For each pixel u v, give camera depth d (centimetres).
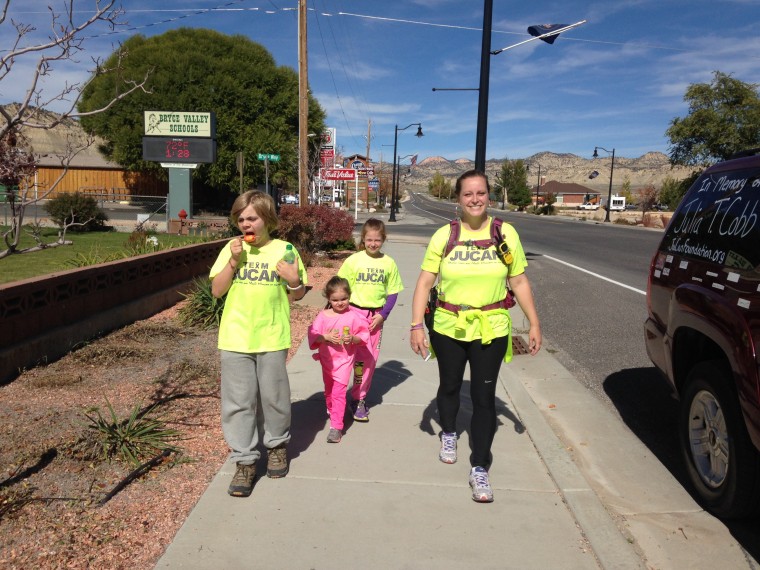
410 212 7356
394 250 1992
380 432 448
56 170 3916
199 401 493
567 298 1121
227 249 347
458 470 387
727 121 4134
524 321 903
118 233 2011
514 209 10612
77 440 402
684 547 319
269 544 300
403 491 358
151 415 455
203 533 307
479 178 350
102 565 280
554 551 303
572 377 624
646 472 409
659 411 528
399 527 320
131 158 3550
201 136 2353
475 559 294
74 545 294
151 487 354
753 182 352
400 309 948
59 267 1125
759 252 314
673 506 363
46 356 579
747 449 313
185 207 2377
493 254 352
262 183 3897
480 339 358
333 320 417
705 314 350
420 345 376
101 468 373
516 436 450
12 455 381
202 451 403
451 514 334
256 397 359
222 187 3778
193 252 991
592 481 395
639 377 628
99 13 248
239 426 347
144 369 573
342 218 1638
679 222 436
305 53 1853
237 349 342
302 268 358
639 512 355
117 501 337
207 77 3528
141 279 803
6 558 282
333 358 419
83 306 658
